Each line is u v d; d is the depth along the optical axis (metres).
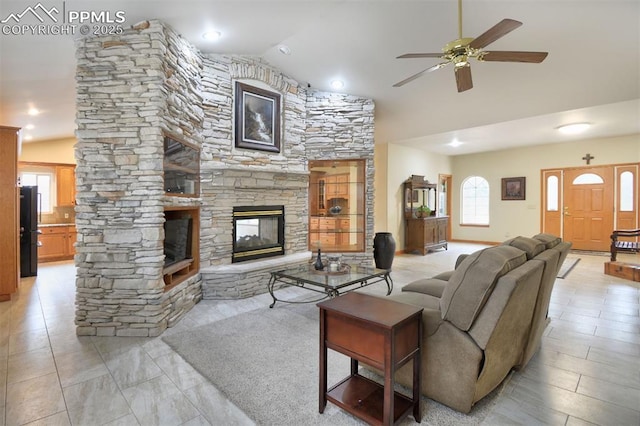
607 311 3.59
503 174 8.79
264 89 4.40
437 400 1.95
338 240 5.43
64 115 5.02
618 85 4.11
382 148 7.64
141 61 2.95
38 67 3.40
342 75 4.50
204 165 3.87
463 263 1.86
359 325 1.69
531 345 2.32
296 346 2.73
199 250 3.91
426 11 3.10
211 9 2.92
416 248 7.75
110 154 2.96
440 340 1.89
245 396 2.03
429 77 4.42
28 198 5.23
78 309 2.97
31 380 2.21
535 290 2.09
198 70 3.77
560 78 4.09
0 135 3.89
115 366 2.40
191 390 2.10
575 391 2.08
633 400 1.98
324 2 2.92
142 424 1.78
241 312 3.55
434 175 9.06
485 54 2.51
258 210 4.44
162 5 2.76
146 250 2.96
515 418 1.82
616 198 7.25
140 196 2.96
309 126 5.02
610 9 2.89
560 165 7.90
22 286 4.68
